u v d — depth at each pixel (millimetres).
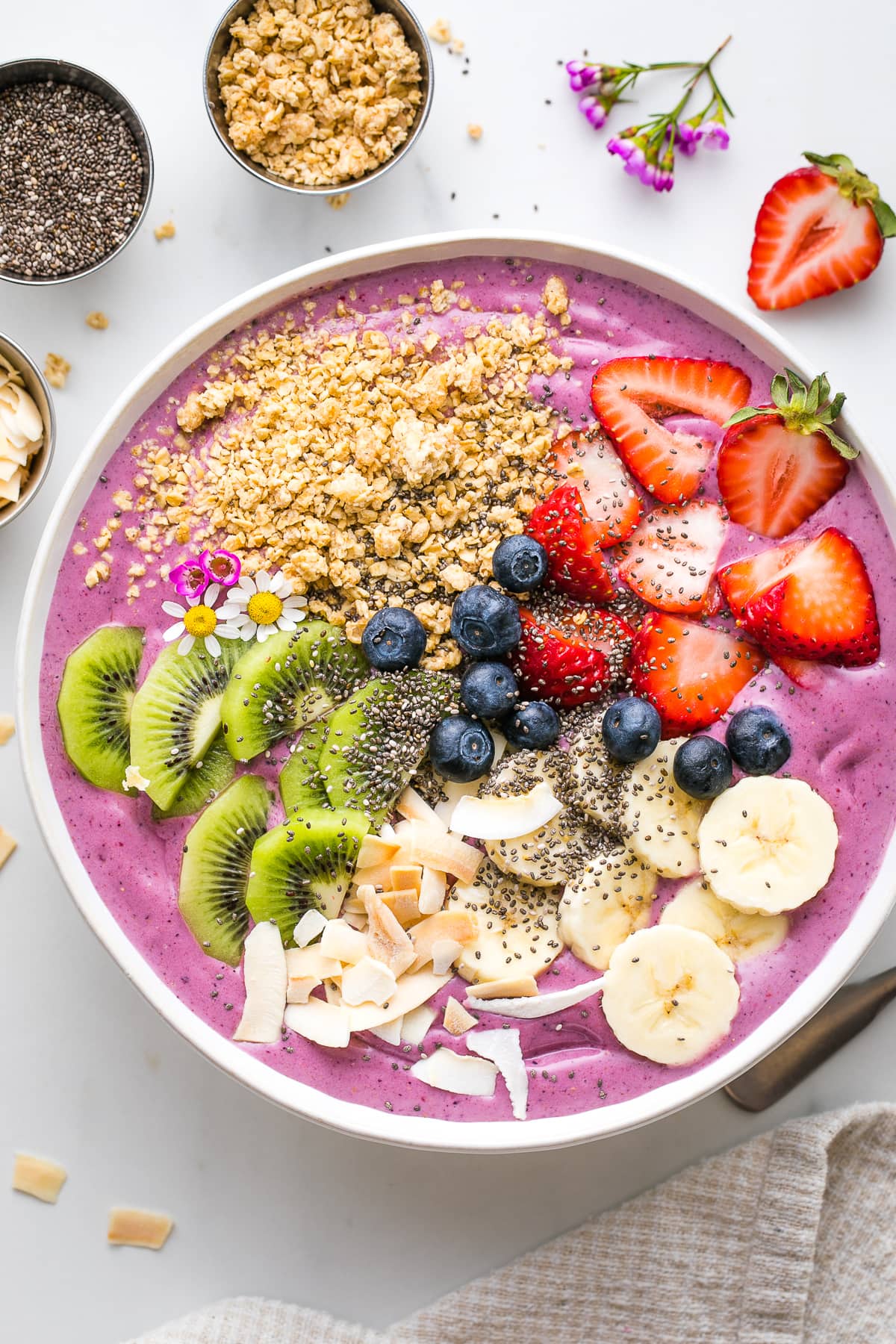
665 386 462
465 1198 500
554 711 461
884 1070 495
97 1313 500
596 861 460
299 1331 491
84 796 465
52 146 473
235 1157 500
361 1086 457
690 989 452
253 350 465
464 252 461
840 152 483
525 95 483
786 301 478
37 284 469
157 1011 461
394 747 457
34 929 496
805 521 463
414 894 455
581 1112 455
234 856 464
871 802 459
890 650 458
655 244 482
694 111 483
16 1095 500
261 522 460
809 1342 488
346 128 469
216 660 466
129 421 463
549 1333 489
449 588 461
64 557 463
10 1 481
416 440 452
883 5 483
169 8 482
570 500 456
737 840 454
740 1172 486
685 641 464
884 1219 492
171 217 483
